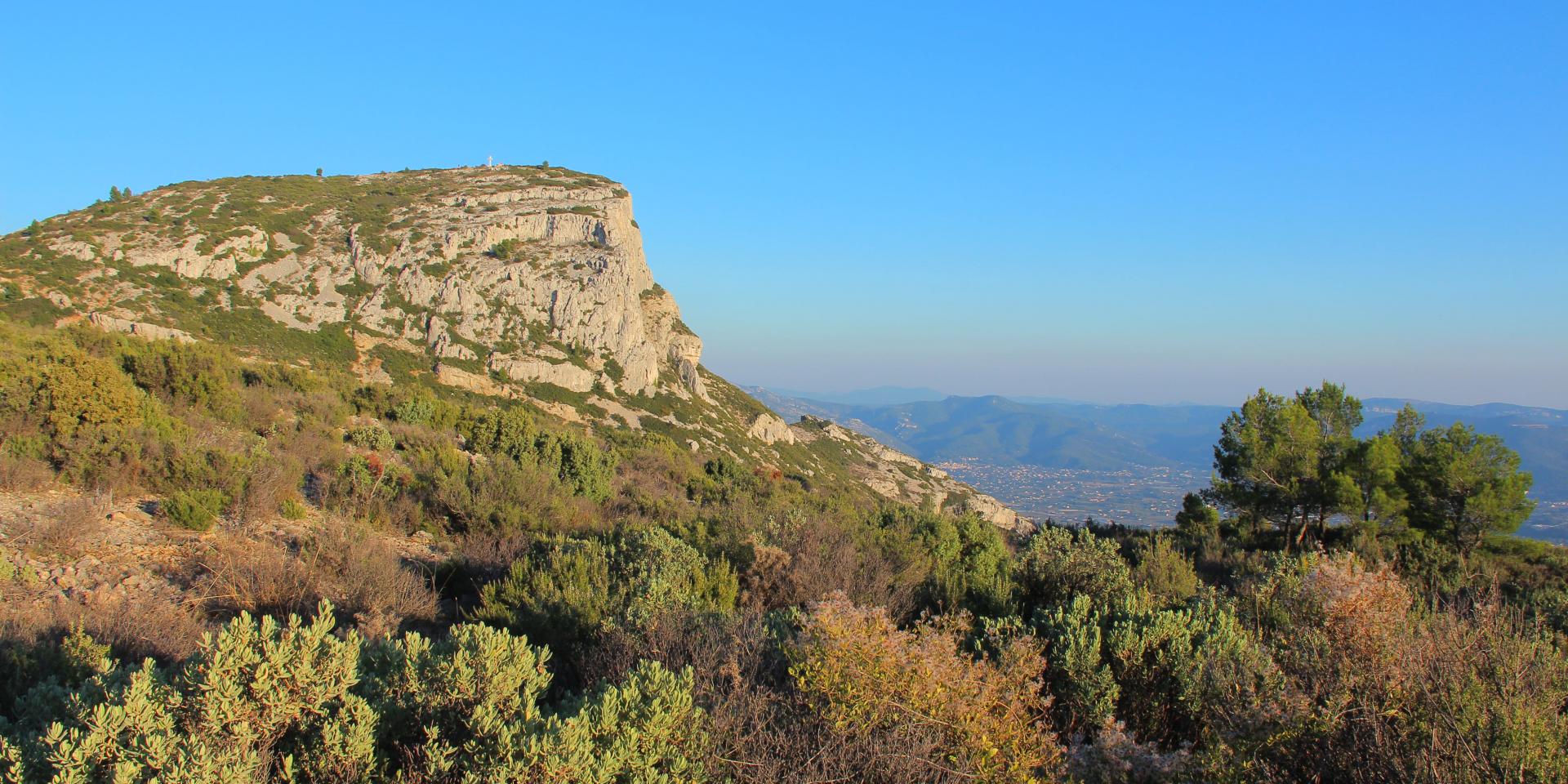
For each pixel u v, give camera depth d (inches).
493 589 311.0
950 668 178.4
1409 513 766.5
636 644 227.8
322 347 1814.7
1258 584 331.0
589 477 639.1
